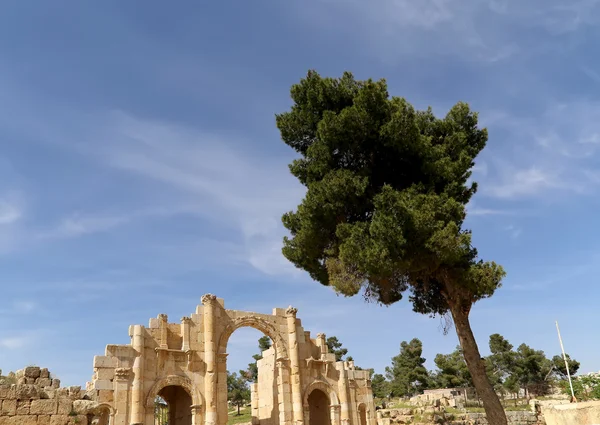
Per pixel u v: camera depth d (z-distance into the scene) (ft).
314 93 111.45
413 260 95.09
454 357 353.31
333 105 112.06
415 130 99.45
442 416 170.81
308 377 151.74
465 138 107.65
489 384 92.58
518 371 337.72
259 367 161.17
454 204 95.04
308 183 110.73
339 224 100.07
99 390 115.14
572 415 35.76
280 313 153.07
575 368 342.23
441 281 102.37
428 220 91.30
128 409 116.88
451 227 90.33
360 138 102.73
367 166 105.50
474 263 100.37
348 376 160.15
